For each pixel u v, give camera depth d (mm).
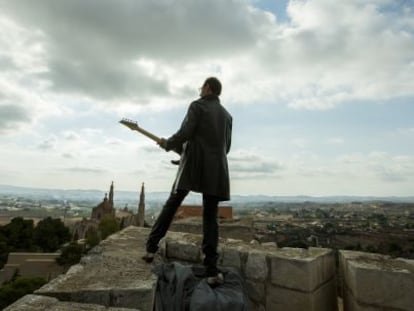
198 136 2920
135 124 3180
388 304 2625
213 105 3043
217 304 2660
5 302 36594
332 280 3527
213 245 2939
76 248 54406
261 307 3271
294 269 3074
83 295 2191
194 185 2842
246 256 3438
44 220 72812
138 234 4598
